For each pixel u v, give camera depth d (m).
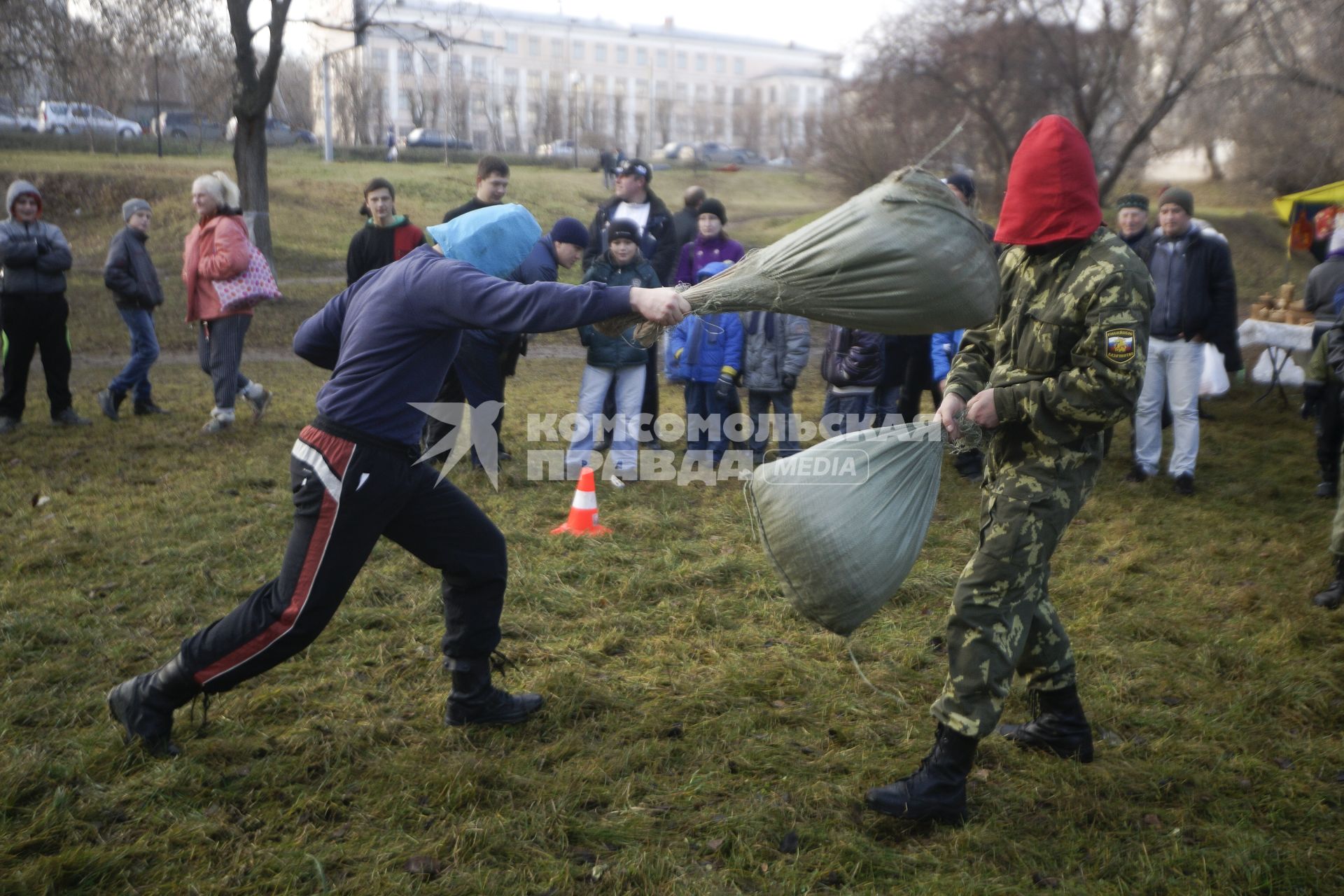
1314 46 18.20
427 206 23.58
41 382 10.99
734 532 5.89
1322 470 6.97
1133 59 21.06
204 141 34.47
